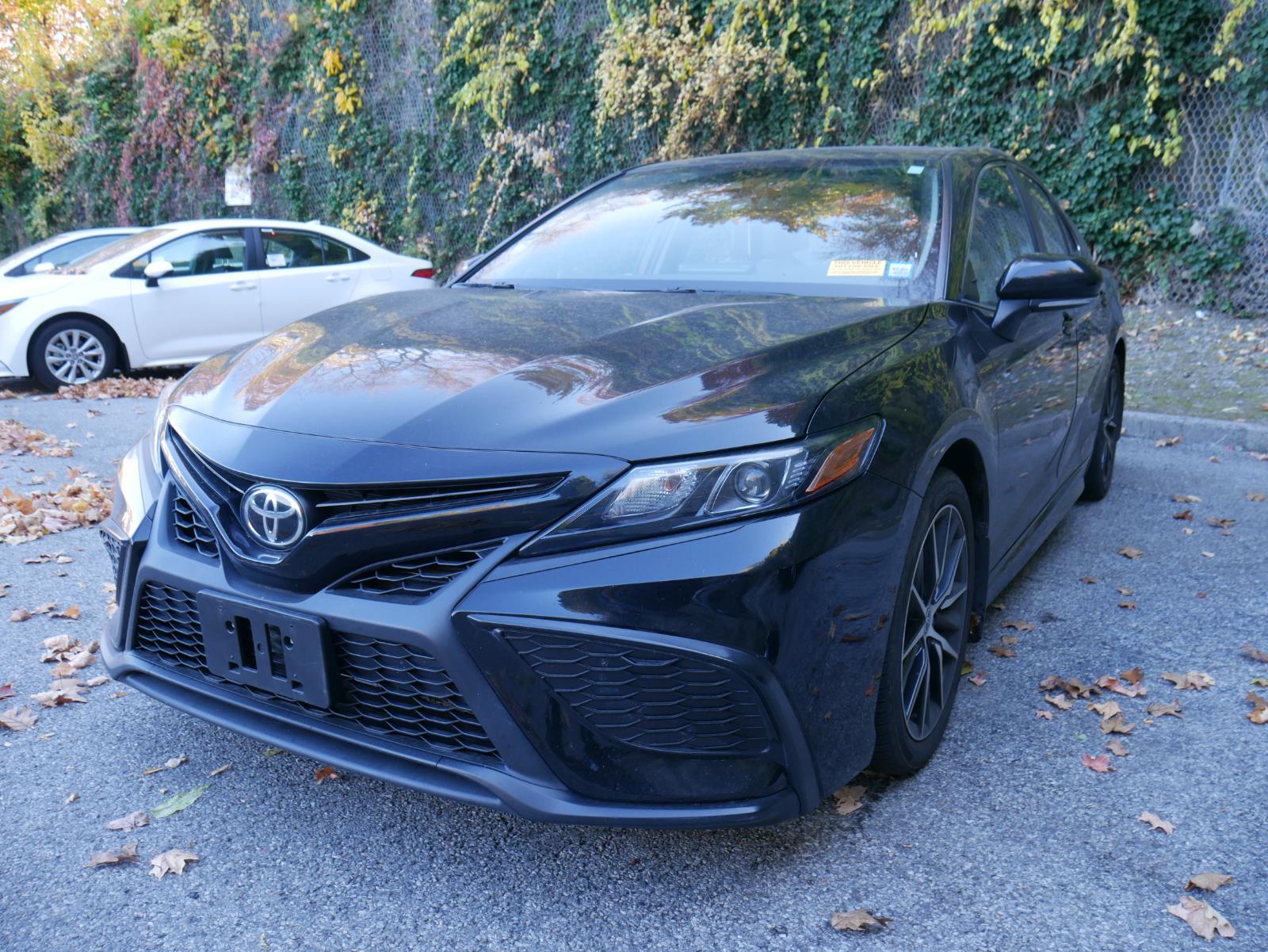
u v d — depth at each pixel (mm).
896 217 2971
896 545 2080
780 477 1869
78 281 8453
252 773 2479
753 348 2189
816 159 3404
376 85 14031
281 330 2732
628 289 2967
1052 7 8617
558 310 2602
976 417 2467
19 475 5488
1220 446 5770
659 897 2002
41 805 2328
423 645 1862
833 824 2230
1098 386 4160
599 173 11867
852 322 2391
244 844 2184
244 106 15672
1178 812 2268
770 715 1859
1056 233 4023
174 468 2250
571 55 11867
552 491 1846
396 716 1970
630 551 1823
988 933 1882
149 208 17453
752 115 10492
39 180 19047
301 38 14703
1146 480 5113
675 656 1808
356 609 1925
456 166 13297
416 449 1929
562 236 3373
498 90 12273
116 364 8695
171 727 2709
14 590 3738
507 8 12227
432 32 13234
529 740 1854
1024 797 2338
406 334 2461
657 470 1845
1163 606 3467
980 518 2652
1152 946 1841
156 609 2281
